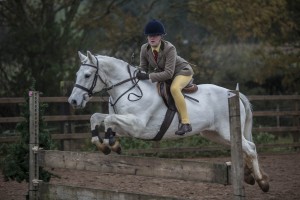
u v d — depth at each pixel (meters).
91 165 8.17
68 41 23.11
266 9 24.28
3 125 20.47
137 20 25.09
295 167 14.94
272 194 10.72
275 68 26.11
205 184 11.88
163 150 16.95
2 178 13.02
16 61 22.55
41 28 22.39
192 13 25.64
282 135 24.34
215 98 9.99
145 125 9.09
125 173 7.74
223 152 18.41
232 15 24.30
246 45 33.09
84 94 9.16
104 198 7.96
